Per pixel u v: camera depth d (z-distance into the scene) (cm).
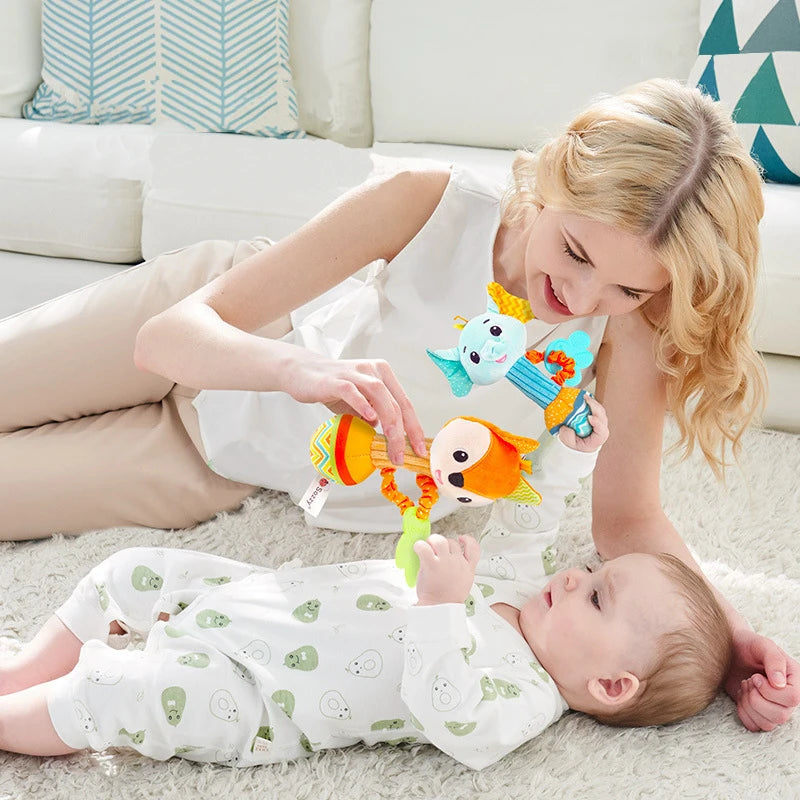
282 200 189
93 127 216
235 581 116
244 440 140
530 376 102
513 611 118
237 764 105
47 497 138
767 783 104
